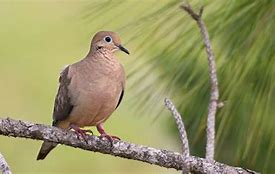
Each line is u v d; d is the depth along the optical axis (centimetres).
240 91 631
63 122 654
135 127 882
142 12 631
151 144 816
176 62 632
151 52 634
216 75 626
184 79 636
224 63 631
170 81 633
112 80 649
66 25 920
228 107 632
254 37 629
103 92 648
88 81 648
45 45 1007
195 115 638
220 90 633
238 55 630
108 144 633
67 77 650
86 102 648
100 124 654
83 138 633
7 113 968
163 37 630
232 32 630
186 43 631
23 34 1038
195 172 629
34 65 1003
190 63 632
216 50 633
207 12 631
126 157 633
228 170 629
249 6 630
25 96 981
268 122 637
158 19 630
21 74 1004
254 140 635
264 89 631
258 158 653
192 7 631
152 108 635
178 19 630
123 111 893
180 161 630
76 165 913
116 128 887
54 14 1002
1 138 909
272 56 630
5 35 1043
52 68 992
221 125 633
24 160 907
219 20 630
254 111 632
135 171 883
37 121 960
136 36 630
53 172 909
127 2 632
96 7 632
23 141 910
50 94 979
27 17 1039
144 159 632
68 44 980
